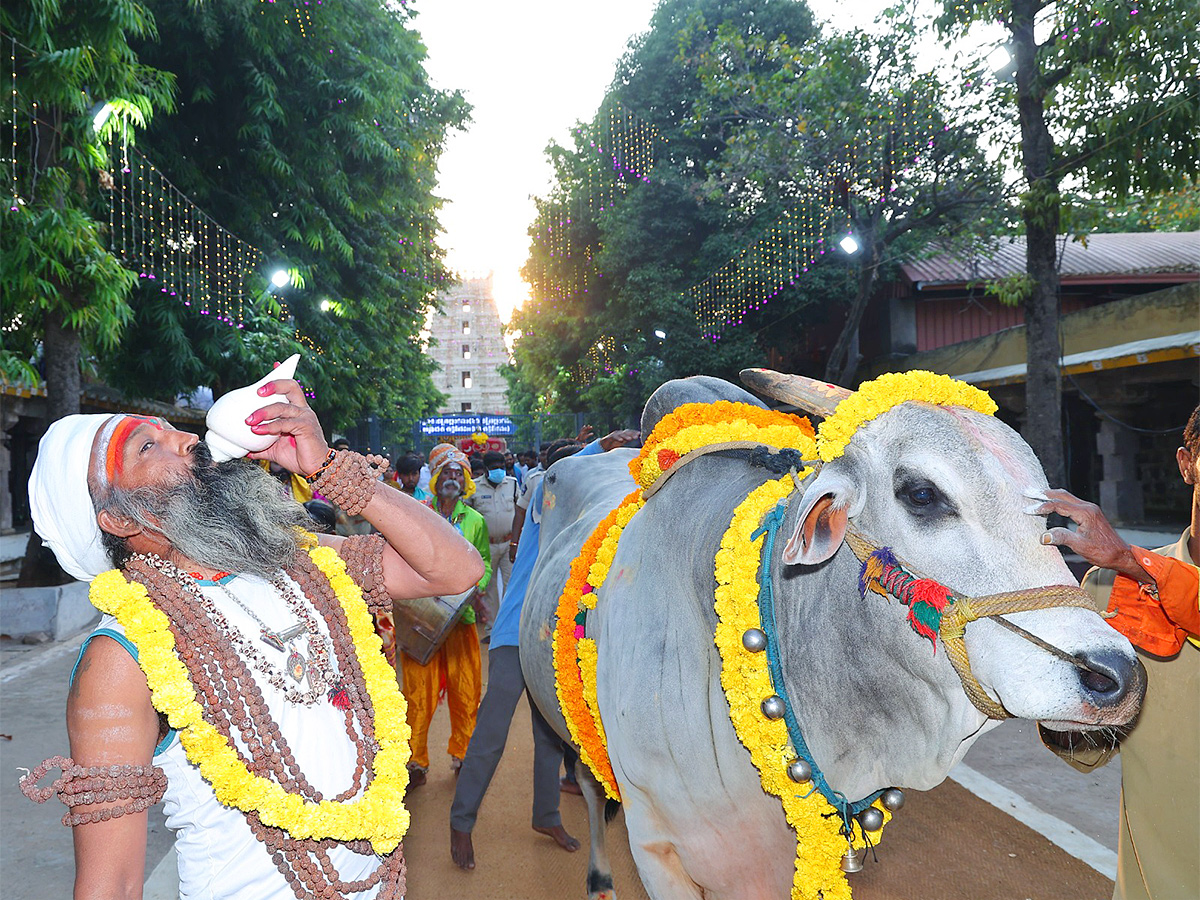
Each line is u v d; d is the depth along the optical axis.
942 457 1.63
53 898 3.32
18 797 4.29
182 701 1.32
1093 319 11.73
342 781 1.46
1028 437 8.72
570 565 2.86
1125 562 1.65
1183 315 10.45
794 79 12.49
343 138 12.58
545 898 3.37
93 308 7.16
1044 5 8.23
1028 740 4.84
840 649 1.82
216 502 1.47
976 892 3.18
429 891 3.43
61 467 1.45
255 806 1.35
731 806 2.08
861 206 14.07
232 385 12.23
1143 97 7.21
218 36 10.35
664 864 2.27
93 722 1.31
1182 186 7.66
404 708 1.57
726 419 2.58
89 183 8.41
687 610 2.17
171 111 7.91
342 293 14.95
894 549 1.67
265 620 1.47
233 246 11.38
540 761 3.76
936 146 11.71
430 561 1.69
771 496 2.08
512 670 3.66
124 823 1.30
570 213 23.14
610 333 22.48
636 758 2.21
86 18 6.93
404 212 17.58
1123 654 1.44
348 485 1.59
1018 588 1.53
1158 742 1.85
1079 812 3.88
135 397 11.30
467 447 12.23
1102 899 3.11
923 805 3.95
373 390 18.69
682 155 20.09
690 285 19.53
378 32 13.80
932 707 1.70
